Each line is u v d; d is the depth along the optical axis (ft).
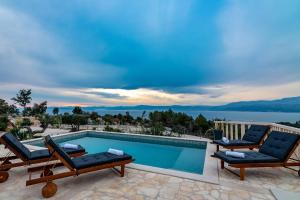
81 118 55.31
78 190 9.40
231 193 9.07
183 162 17.74
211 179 10.62
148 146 24.79
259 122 19.42
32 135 31.17
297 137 10.89
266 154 12.19
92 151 22.81
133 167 12.70
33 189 9.52
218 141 16.33
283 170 12.26
